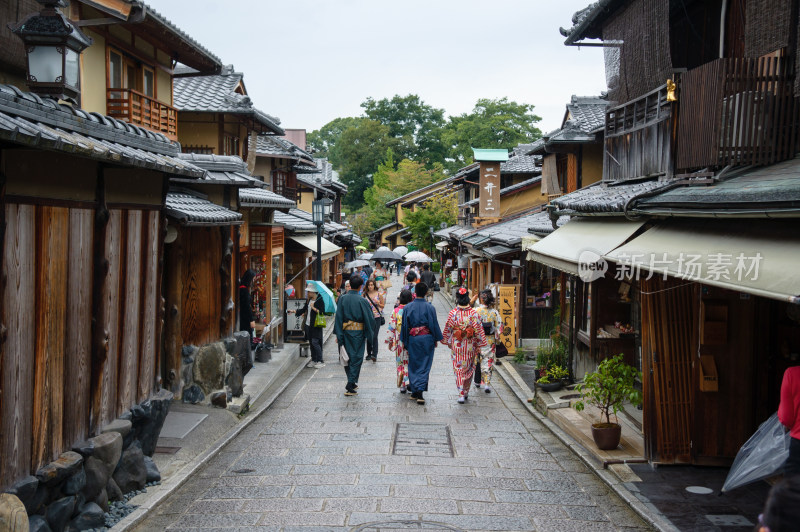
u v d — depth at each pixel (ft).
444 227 132.36
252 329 43.83
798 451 15.02
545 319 54.13
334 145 302.66
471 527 18.62
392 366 47.83
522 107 209.77
